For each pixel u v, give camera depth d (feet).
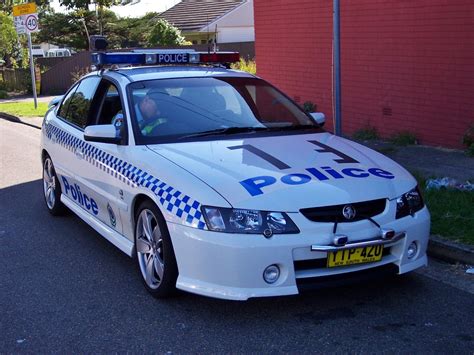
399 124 32.73
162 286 14.16
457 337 12.58
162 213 13.57
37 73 82.69
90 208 18.67
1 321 13.87
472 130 28.35
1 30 93.66
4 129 49.24
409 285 15.33
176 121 16.51
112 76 18.56
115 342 12.72
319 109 38.37
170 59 20.02
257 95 18.35
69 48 145.07
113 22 127.44
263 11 41.81
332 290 15.02
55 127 21.77
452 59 29.19
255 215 12.51
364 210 13.34
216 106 17.31
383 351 12.03
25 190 27.20
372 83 34.01
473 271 15.99
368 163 14.94
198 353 12.16
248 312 13.89
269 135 16.55
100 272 16.81
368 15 33.40
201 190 13.05
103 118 18.45
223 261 12.48
